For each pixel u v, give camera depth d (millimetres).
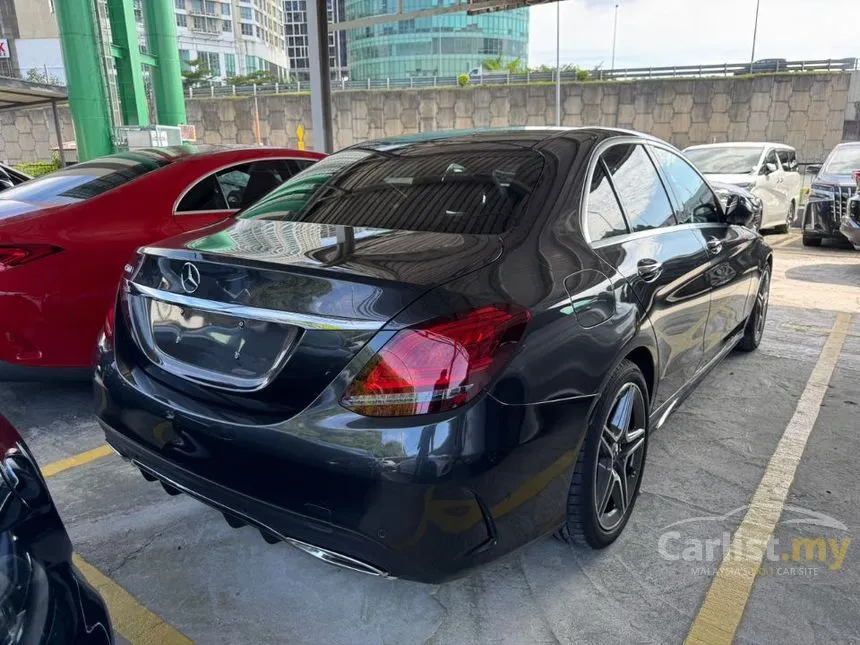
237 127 46844
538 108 43281
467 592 2307
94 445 3449
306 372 1769
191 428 1968
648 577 2381
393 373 1674
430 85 45594
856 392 4129
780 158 12555
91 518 2766
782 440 3461
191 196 3963
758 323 4824
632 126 42438
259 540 2629
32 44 60938
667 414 3062
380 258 1926
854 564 2457
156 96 21438
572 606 2236
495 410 1746
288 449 1776
